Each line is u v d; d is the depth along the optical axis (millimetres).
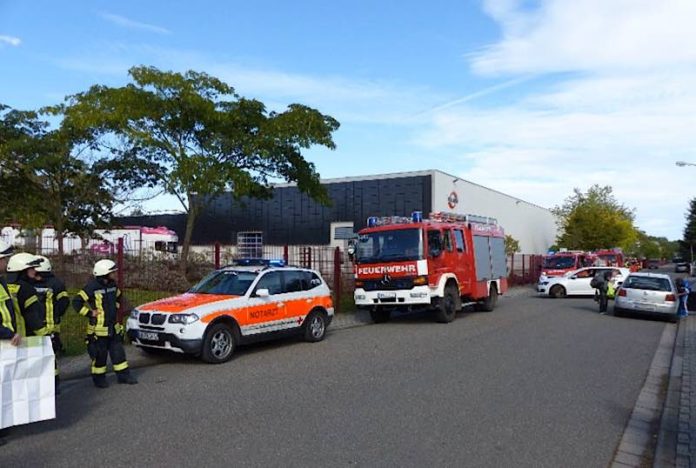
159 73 18844
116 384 8047
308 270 11992
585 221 48312
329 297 12266
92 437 5703
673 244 159500
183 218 38531
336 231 31938
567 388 7934
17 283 6340
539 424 6285
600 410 6914
